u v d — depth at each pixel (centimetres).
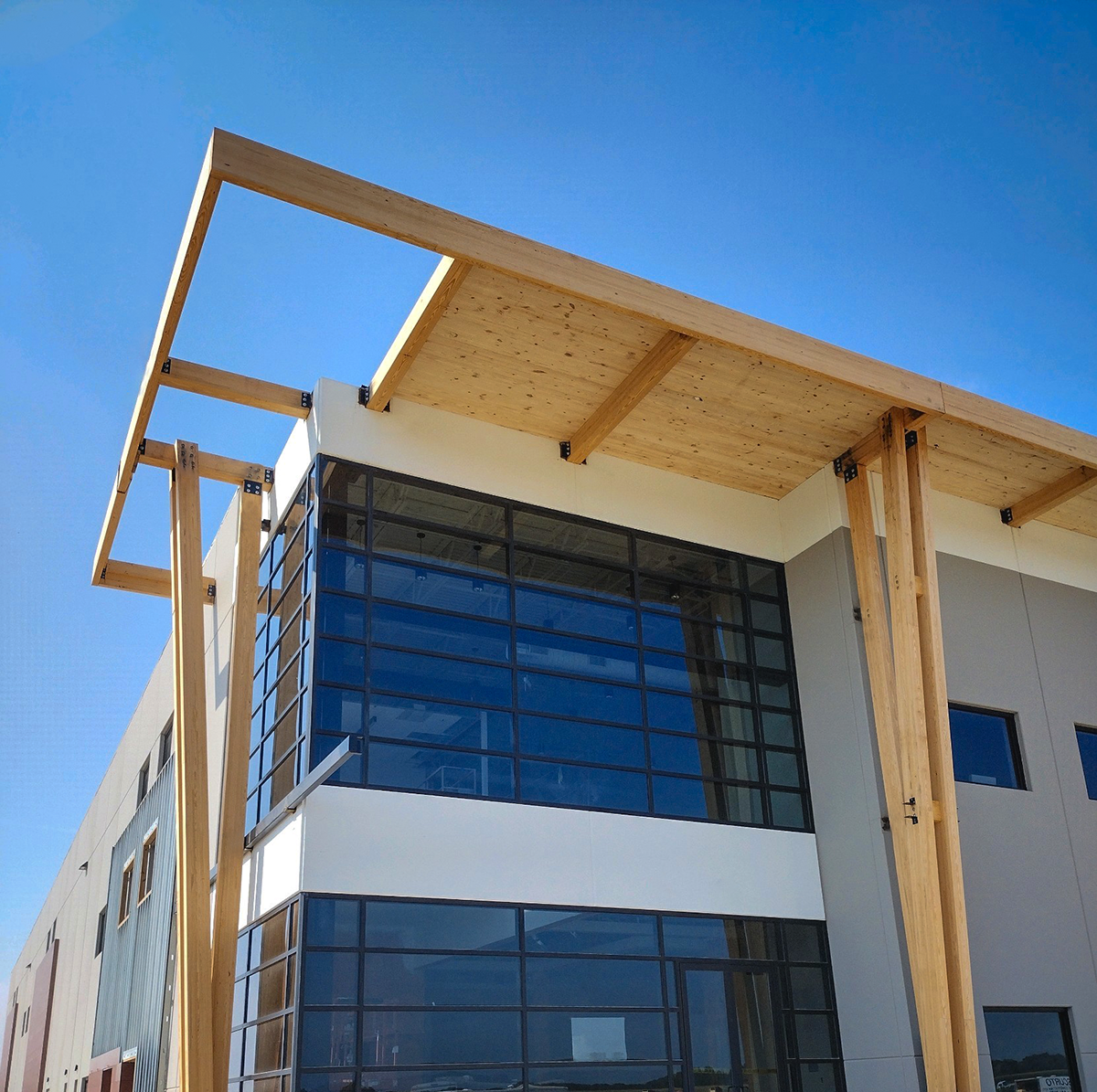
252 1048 1202
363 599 1301
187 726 1313
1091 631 1766
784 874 1441
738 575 1622
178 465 1455
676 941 1319
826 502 1597
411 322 1252
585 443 1488
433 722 1280
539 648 1402
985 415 1420
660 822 1379
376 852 1167
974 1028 1223
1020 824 1503
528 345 1316
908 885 1316
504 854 1245
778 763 1523
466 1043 1131
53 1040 3306
